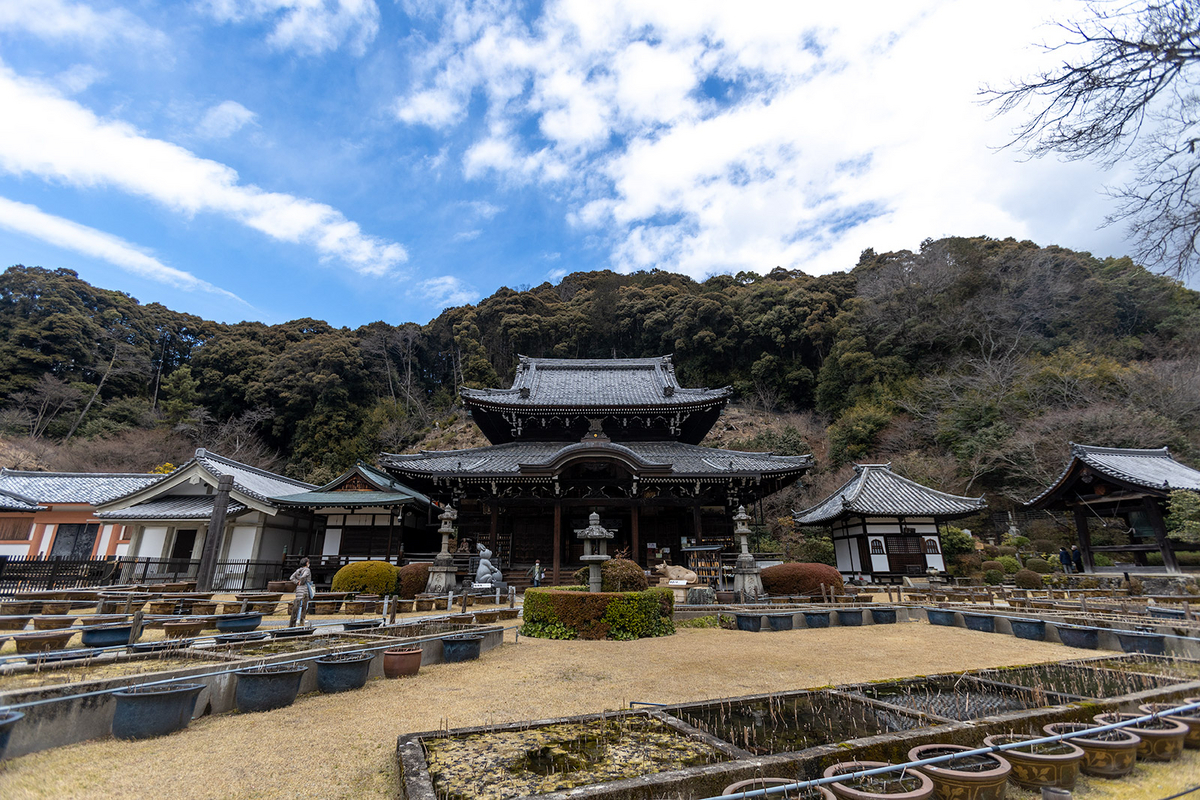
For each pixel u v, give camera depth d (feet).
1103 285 133.49
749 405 164.45
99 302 179.01
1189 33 17.20
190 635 32.40
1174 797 11.94
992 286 145.28
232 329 218.79
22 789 12.28
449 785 11.89
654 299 201.36
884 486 81.35
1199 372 98.37
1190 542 58.85
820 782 10.52
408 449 169.68
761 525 111.75
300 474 152.05
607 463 69.26
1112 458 69.31
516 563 73.51
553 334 208.44
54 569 57.67
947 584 70.33
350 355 177.17
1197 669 24.76
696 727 16.43
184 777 13.23
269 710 19.11
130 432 142.41
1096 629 32.55
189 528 75.25
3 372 142.72
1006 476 104.73
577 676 24.45
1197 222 19.22
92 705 16.08
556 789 11.64
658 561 70.69
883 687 20.98
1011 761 12.60
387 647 25.54
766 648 32.32
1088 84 19.31
